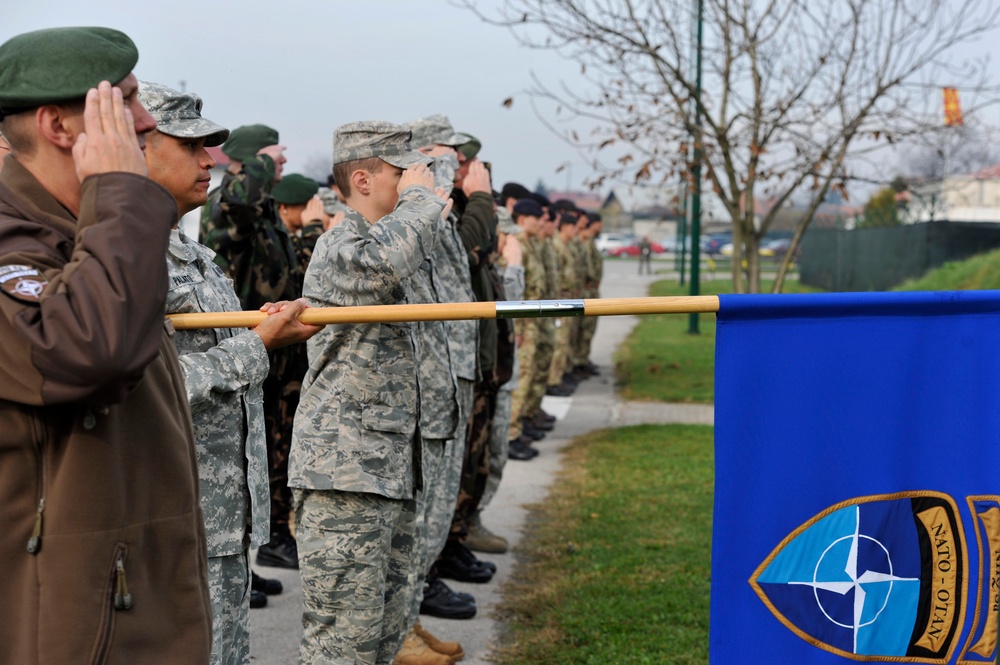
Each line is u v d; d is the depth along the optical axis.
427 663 4.30
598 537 6.20
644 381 12.98
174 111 2.82
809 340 2.65
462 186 5.53
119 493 1.78
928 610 2.70
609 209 76.19
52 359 1.61
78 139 1.73
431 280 4.08
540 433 9.40
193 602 1.88
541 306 2.52
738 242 8.96
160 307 1.71
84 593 1.73
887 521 2.69
